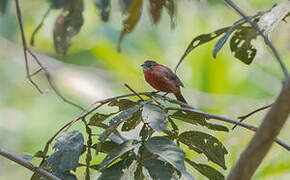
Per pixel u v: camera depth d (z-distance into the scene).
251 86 14.63
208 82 14.84
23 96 16.23
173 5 7.73
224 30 6.33
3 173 14.34
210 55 15.16
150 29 16.78
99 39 16.94
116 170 5.06
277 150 9.95
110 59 16.73
